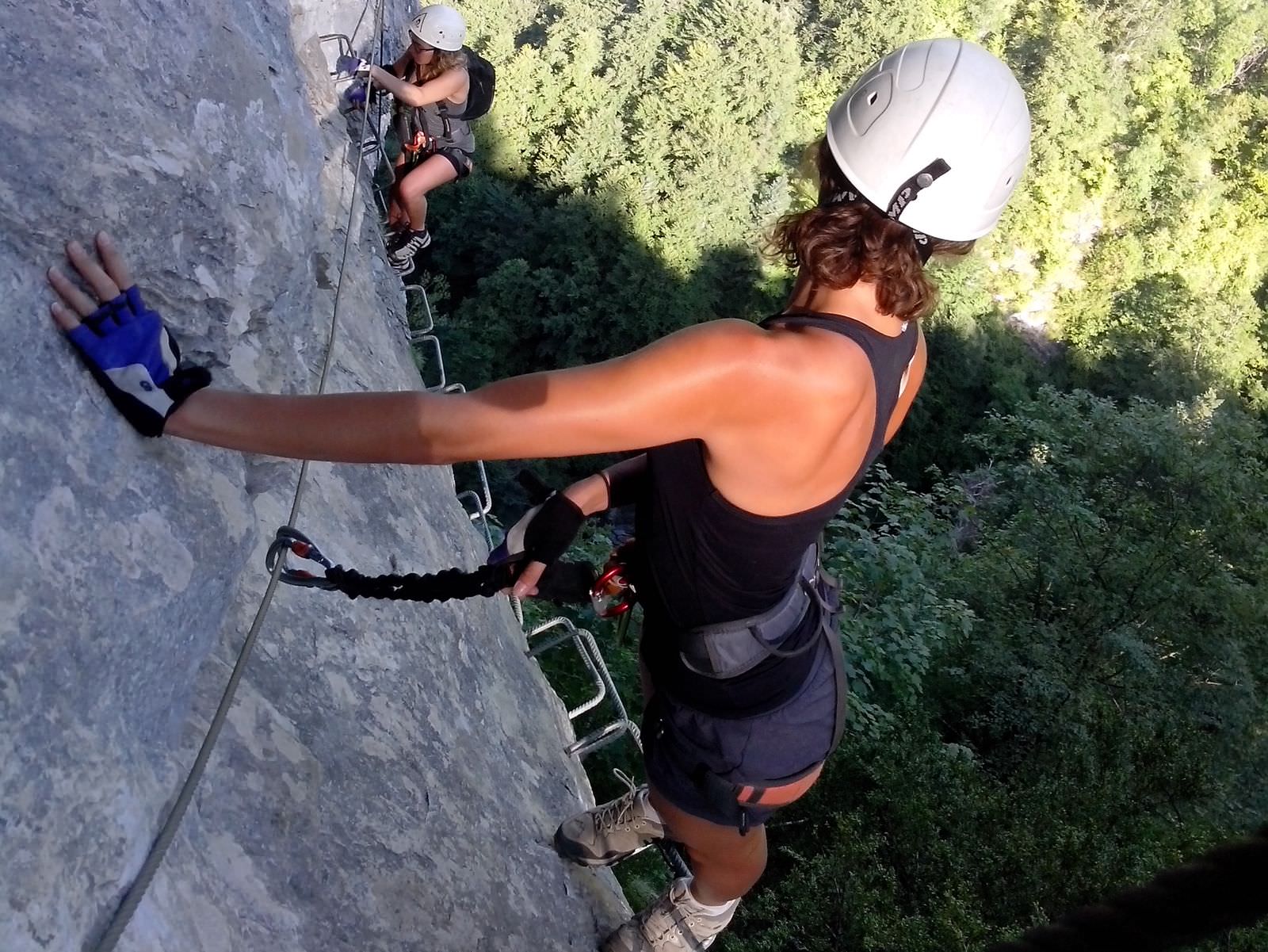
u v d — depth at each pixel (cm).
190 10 171
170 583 148
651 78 3319
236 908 170
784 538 151
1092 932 64
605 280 3097
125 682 143
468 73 649
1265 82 3728
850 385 138
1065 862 704
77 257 133
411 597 180
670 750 195
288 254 195
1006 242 3528
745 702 179
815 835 767
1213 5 3684
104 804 134
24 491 125
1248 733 1278
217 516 162
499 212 3228
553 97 3353
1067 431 1599
